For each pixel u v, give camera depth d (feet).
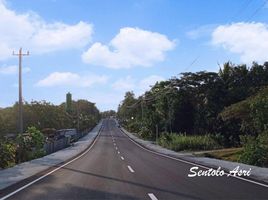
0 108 318.45
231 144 213.25
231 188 51.49
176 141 190.39
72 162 110.63
